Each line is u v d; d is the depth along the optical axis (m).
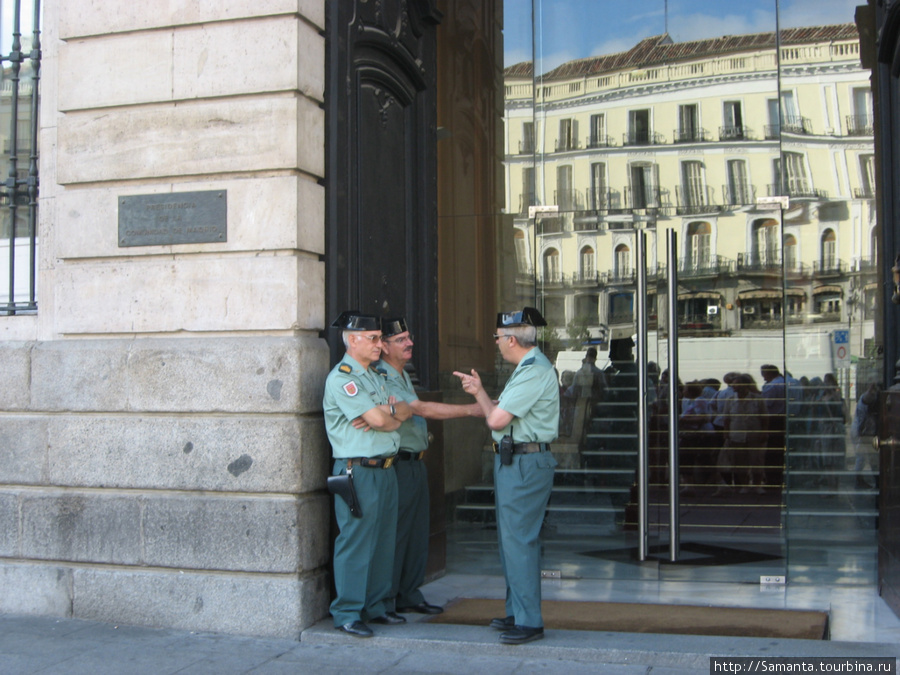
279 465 4.79
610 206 8.57
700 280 8.45
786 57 8.38
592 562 6.80
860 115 8.17
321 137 5.14
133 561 5.00
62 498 5.14
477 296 8.63
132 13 5.16
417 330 6.21
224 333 5.00
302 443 4.80
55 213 5.40
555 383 4.64
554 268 8.58
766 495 8.16
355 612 4.70
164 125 5.11
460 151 8.70
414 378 6.00
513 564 4.55
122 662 4.33
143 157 5.14
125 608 4.99
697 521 7.73
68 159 5.27
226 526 4.85
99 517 5.07
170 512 4.95
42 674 4.16
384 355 5.25
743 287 8.38
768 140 8.40
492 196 8.69
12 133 5.67
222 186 5.00
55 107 5.49
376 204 5.71
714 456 8.28
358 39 5.49
